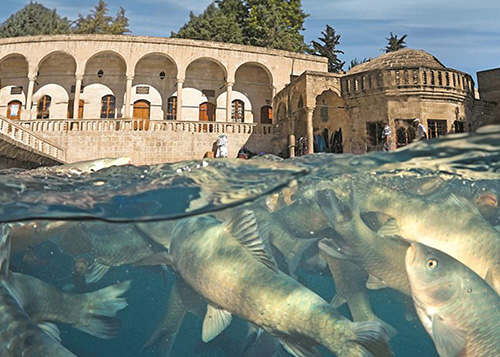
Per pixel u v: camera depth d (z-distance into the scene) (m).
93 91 34.31
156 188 3.90
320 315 2.85
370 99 23.09
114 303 4.02
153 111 34.41
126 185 4.22
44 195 3.82
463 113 23.16
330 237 4.55
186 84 34.97
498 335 2.81
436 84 22.31
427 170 4.39
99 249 5.08
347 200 4.48
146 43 32.31
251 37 49.94
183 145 29.42
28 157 16.08
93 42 32.09
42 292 3.43
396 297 5.73
